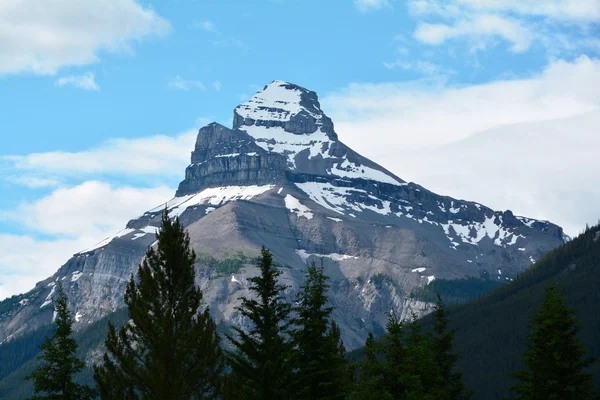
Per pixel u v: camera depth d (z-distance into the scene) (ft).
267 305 285.64
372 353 271.28
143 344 259.39
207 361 258.98
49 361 286.87
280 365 272.10
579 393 303.27
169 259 267.59
